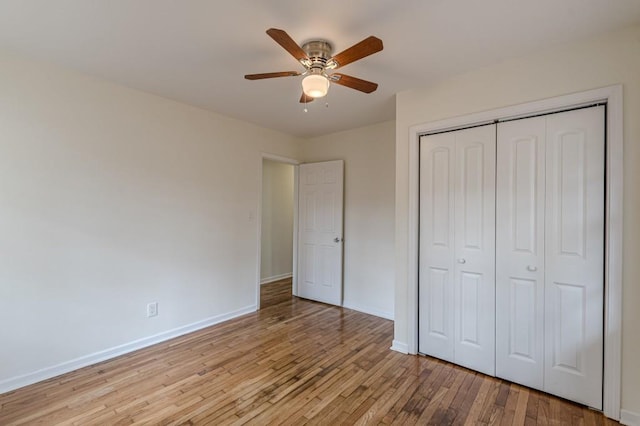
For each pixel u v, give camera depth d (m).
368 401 2.04
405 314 2.78
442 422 1.84
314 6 1.65
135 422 1.82
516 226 2.26
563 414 1.92
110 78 2.57
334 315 3.77
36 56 2.21
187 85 2.71
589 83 1.95
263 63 2.30
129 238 2.76
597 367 1.95
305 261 4.54
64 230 2.39
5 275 2.13
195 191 3.27
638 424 1.79
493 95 2.31
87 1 1.62
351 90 2.76
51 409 1.93
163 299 3.00
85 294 2.50
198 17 1.75
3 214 2.13
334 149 4.28
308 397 2.08
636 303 1.81
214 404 2.00
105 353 2.60
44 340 2.29
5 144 2.13
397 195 2.83
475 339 2.45
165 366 2.48
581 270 2.01
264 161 5.52
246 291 3.82
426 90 2.65
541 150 2.16
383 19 1.76
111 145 2.64
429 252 2.71
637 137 1.81
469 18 1.75
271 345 2.90
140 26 1.85
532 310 2.19
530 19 1.76
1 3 1.63
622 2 1.60
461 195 2.52
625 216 1.84
